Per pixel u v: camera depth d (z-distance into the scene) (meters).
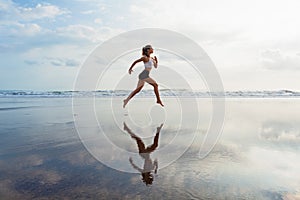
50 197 2.82
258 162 4.26
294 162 4.28
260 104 17.91
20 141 5.68
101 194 2.91
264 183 3.33
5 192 2.94
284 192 3.05
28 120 9.06
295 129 7.66
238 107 15.38
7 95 29.58
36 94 29.91
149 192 2.99
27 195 2.87
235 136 6.48
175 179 3.43
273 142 5.83
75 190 3.02
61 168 3.85
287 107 15.48
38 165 3.99
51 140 5.82
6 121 8.79
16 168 3.83
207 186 3.19
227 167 3.99
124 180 3.37
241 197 2.90
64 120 9.09
